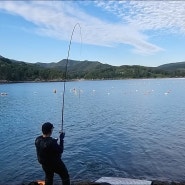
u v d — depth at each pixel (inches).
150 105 1894.7
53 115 1492.4
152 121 1222.9
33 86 5556.1
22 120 1336.1
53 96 2972.4
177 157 690.2
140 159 677.9
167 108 1699.1
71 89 4232.3
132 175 577.0
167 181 536.1
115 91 3572.8
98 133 989.2
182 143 823.1
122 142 848.9
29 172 607.2
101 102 2191.2
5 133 1023.0
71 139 895.7
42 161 342.3
